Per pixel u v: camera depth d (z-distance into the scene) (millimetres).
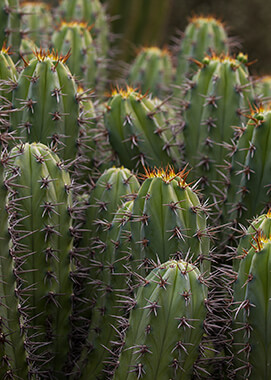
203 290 2852
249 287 2826
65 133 3684
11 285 2992
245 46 13742
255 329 2867
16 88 3689
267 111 3561
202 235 3166
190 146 4023
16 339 3088
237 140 3945
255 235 3090
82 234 3766
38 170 3246
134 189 3607
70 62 4910
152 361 2801
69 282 3467
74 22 5141
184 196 3082
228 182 3746
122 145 3936
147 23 8484
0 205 2871
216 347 3387
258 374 2961
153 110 3934
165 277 2773
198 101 3984
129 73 5844
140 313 2834
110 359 3477
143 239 3080
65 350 3572
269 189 3549
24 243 3264
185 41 5512
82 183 4332
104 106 4445
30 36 5895
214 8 13969
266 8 13703
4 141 2980
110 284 3426
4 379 3062
